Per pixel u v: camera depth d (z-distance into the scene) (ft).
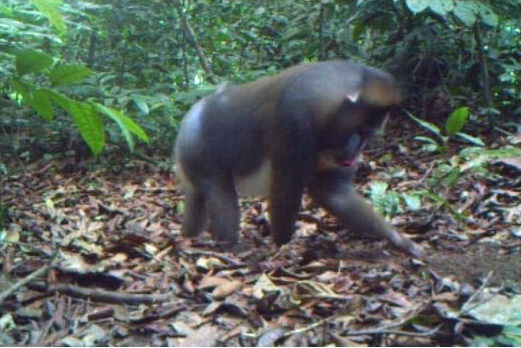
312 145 15.84
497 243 15.67
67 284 13.84
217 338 12.74
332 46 23.85
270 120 16.11
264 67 24.57
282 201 16.10
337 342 12.51
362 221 15.90
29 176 22.27
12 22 15.85
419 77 22.81
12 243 15.88
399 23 22.39
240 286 13.78
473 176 18.07
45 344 12.63
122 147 22.12
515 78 22.31
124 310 13.32
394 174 19.22
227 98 16.78
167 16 25.50
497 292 13.56
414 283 13.96
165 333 12.85
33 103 13.32
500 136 20.72
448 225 16.49
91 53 25.20
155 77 24.98
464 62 22.41
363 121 15.79
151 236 16.88
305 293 13.65
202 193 16.99
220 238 16.74
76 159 23.13
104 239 16.67
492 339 12.52
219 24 26.66
